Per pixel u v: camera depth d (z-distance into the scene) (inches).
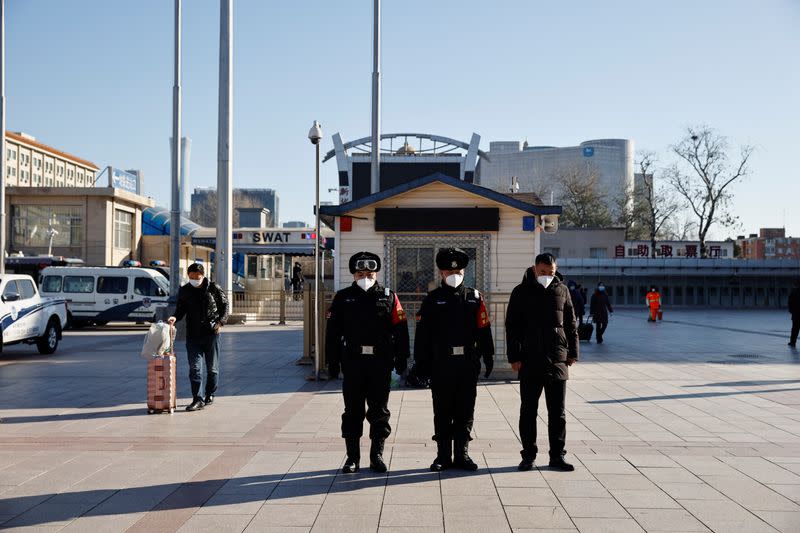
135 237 1690.5
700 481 221.5
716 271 1845.5
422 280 482.6
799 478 224.7
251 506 197.9
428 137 1240.2
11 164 3890.3
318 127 452.4
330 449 265.0
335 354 241.6
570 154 6240.2
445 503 200.1
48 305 609.6
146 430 299.6
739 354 621.6
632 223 2647.6
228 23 972.6
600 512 192.1
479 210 474.3
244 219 1819.6
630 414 334.3
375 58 773.3
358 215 483.5
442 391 234.4
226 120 973.8
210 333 358.0
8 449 265.4
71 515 190.9
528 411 237.5
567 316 242.2
